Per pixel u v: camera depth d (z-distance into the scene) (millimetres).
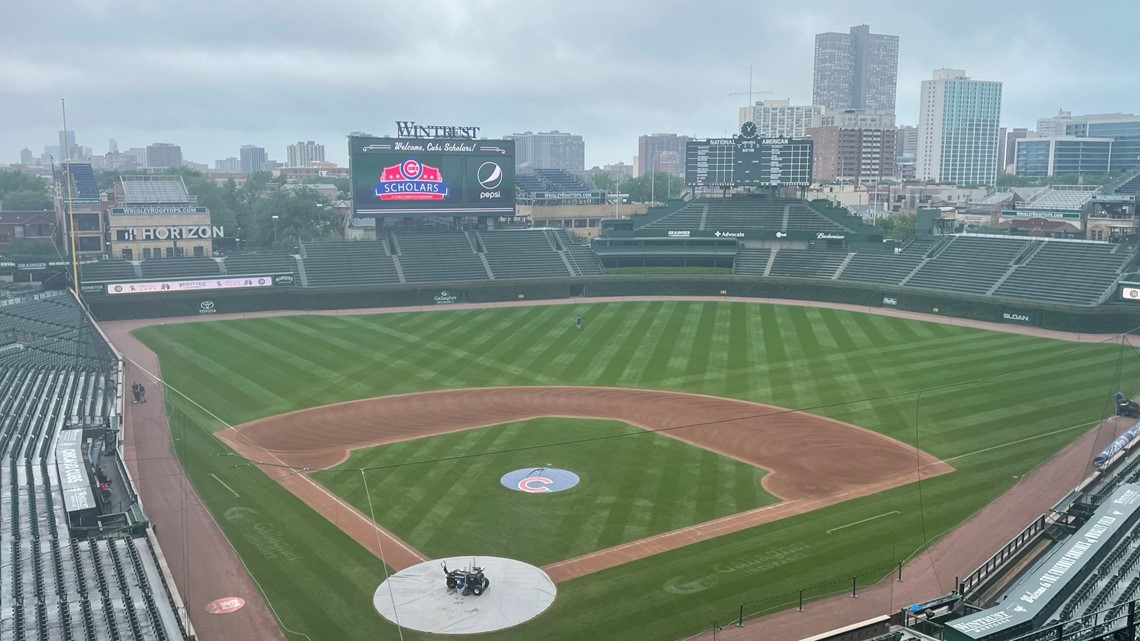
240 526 43969
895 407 66500
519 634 34156
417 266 121188
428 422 63062
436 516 45625
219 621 34656
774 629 34656
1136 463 50000
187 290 108438
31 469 47562
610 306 116750
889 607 36406
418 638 33750
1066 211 155750
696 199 142000
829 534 43625
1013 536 43188
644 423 62750
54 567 36875
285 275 112375
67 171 102688
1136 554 34969
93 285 104062
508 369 80062
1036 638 27438
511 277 122750
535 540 42688
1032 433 59625
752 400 69000
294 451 56344
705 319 106438
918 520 45344
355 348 89500
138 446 56188
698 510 46562
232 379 75812
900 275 117250
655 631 34500
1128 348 87688
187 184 185375
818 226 131625
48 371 71812
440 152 124938
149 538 40781
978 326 101938
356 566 39750
